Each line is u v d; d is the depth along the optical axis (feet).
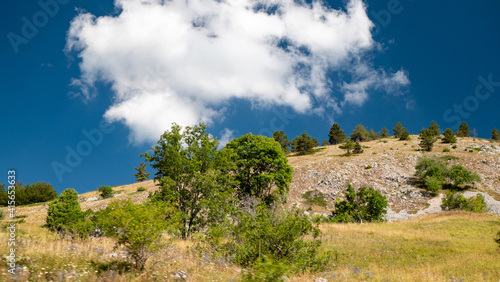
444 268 50.08
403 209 184.14
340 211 156.66
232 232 47.65
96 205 181.68
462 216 129.29
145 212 31.73
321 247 71.10
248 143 156.46
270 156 152.46
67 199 105.50
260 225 45.83
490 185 206.90
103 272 27.40
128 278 27.04
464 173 205.05
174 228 36.22
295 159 303.68
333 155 299.58
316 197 202.39
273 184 151.64
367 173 233.14
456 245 75.77
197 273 32.12
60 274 23.89
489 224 111.75
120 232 31.42
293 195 208.95
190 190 91.04
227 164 101.86
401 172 232.12
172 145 91.97
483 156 251.60
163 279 28.32
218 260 40.40
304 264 43.91
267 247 45.24
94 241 44.04
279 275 23.91
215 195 88.28
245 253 43.62
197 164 88.79
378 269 49.93
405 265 54.75
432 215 142.00
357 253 66.33
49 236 47.65
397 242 81.00
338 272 45.42
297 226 45.32
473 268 48.88
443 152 271.90
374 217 152.05
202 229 83.25
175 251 42.63
